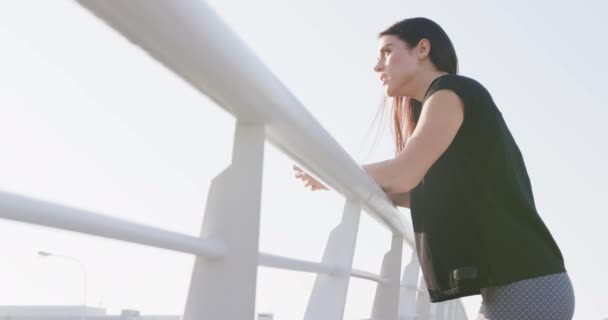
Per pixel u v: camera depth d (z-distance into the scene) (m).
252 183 1.07
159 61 0.80
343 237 1.83
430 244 1.85
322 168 1.44
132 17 0.68
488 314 1.77
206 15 0.75
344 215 1.86
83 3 0.66
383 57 2.22
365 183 1.71
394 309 2.67
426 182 1.88
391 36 2.18
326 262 1.82
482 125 1.77
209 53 0.79
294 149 1.26
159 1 0.67
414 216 2.01
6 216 0.62
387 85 2.20
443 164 1.84
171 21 0.71
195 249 0.96
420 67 2.16
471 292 1.75
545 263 1.68
